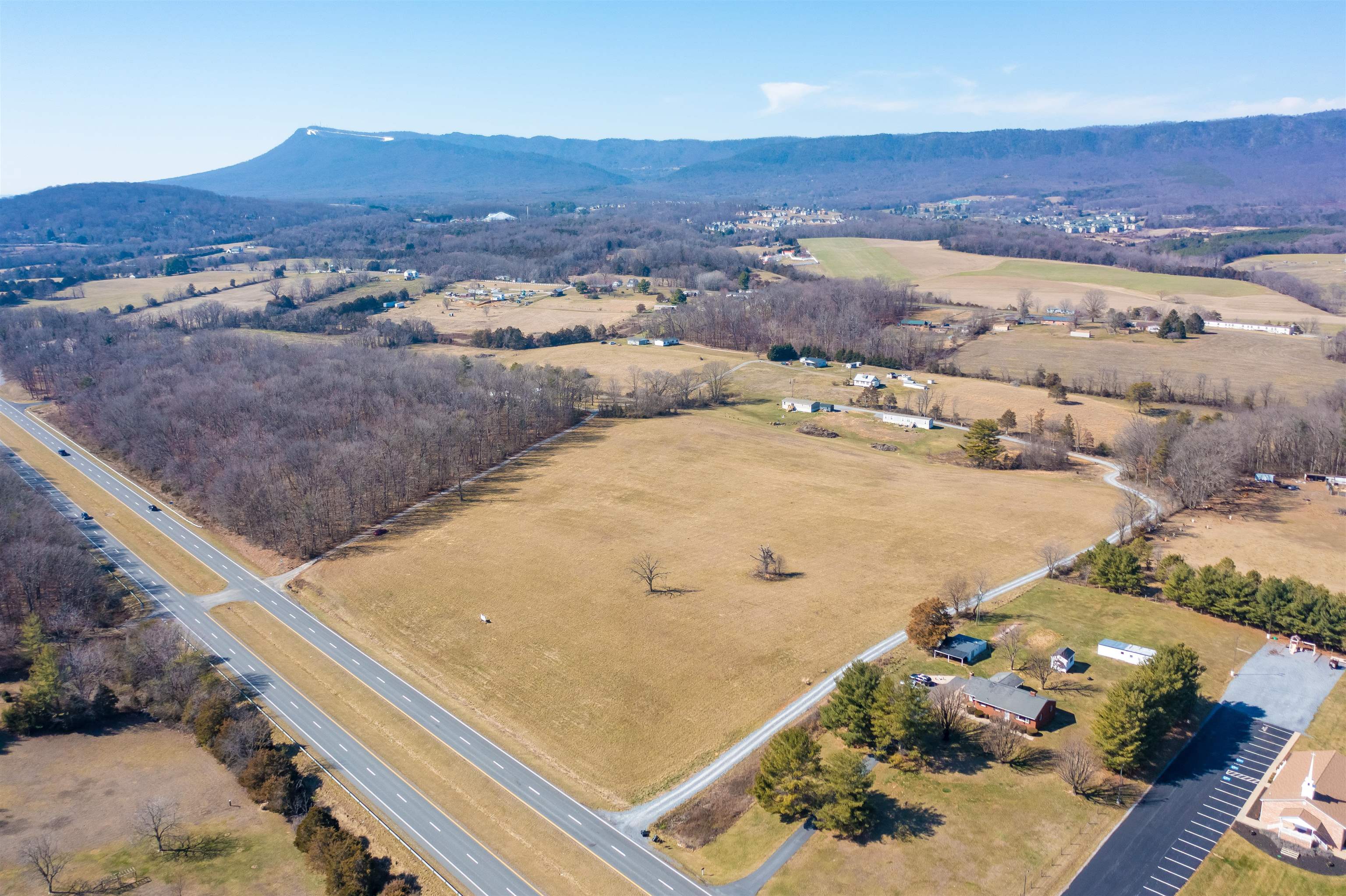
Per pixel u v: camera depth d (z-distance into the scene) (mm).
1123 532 171375
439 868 100062
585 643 142500
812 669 131625
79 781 118688
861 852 97250
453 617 153875
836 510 193375
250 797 115562
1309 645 132375
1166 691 109312
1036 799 103312
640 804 107938
